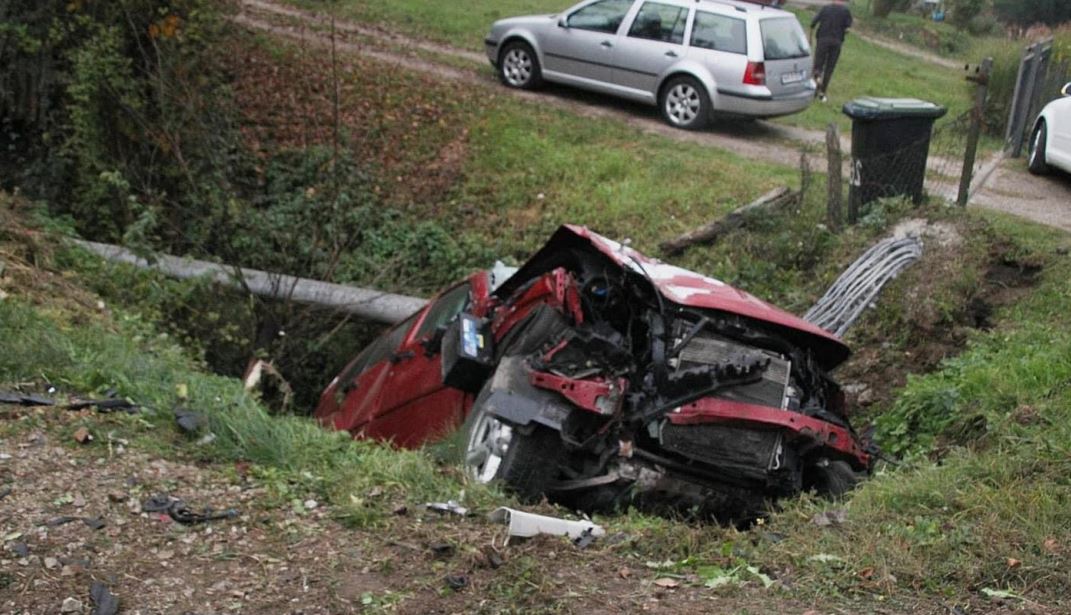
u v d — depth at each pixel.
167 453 5.26
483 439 6.16
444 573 4.42
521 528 4.77
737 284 11.20
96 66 12.27
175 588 4.18
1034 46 16.94
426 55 20.00
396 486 5.23
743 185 13.80
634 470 6.05
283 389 9.62
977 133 11.45
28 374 5.88
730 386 6.09
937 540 4.83
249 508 4.84
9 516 4.51
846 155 15.97
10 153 13.17
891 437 7.48
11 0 12.49
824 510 5.47
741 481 6.14
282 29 19.97
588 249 7.13
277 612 4.09
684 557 4.82
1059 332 8.49
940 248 10.32
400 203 13.77
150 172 12.41
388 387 8.09
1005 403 7.01
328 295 11.29
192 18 12.98
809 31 27.92
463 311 7.74
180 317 10.16
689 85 16.91
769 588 4.44
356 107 16.27
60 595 4.05
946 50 29.92
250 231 12.13
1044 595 4.45
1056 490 5.32
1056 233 11.48
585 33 17.70
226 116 14.00
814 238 11.49
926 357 9.08
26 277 8.32
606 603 4.25
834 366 6.91
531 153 14.96
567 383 5.99
